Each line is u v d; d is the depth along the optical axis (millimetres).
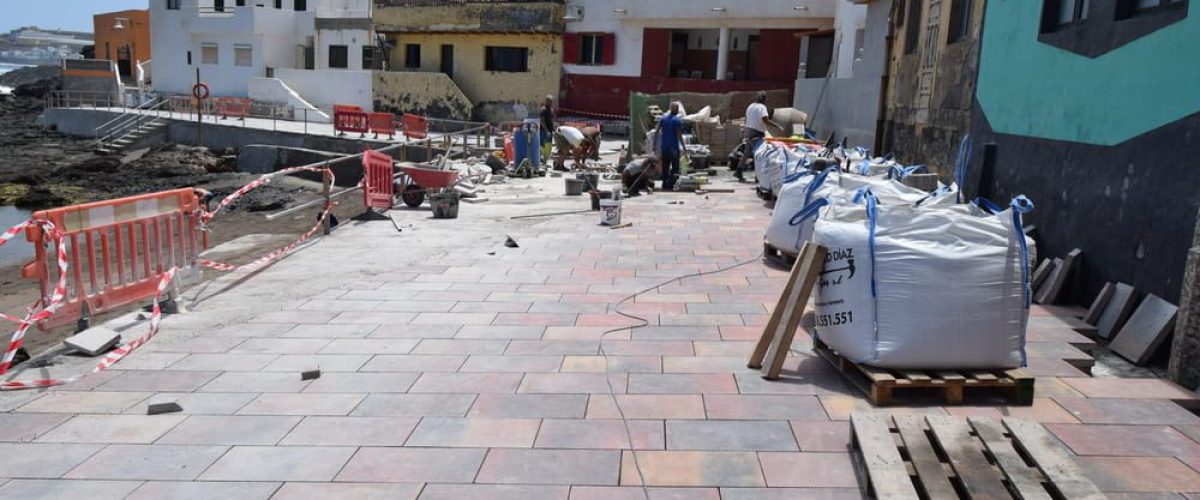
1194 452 3881
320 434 4160
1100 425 4184
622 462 3820
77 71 45062
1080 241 6559
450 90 34844
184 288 7453
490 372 5074
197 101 36250
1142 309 5516
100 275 9406
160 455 3938
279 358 5398
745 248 9242
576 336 5855
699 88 31500
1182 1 5297
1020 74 7902
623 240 9812
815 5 28875
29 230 5457
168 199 6758
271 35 41125
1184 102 5230
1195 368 4711
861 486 3588
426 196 12883
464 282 7641
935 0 11258
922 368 4508
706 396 4629
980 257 4445
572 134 18859
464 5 35094
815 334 5223
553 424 4262
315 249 9344
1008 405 4426
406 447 3998
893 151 13609
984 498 3189
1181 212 5223
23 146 34094
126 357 5426
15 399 4672
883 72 14398
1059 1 7285
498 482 3639
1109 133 6176
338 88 37312
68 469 3803
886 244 4527
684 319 6293
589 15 33375
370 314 6512
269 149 26969
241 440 4098
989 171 8586
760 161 13570
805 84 22500
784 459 3842
